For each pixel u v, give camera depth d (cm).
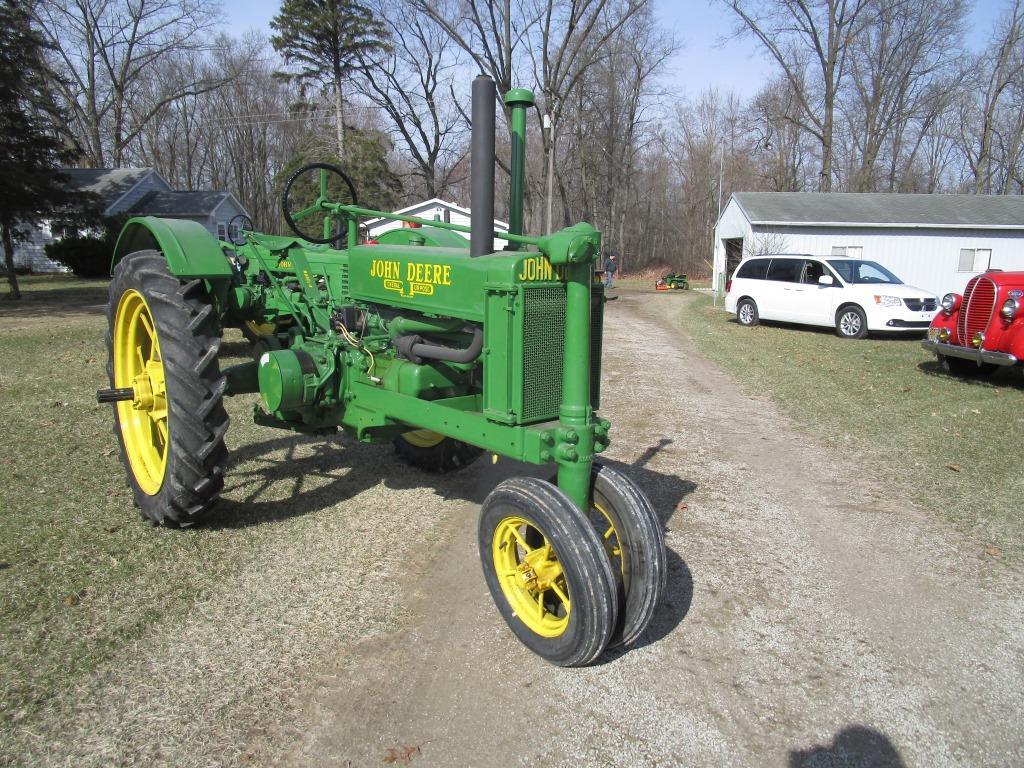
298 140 4181
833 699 274
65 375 763
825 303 1393
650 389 847
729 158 4741
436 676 276
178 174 4734
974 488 507
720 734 252
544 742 244
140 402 393
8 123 1580
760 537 422
